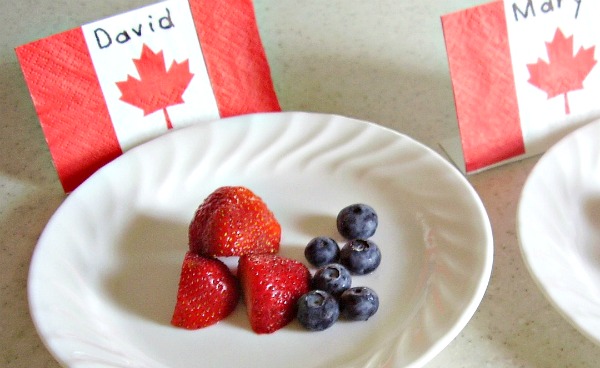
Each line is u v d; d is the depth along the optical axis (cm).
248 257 44
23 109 55
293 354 42
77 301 44
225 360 42
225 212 44
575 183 46
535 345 42
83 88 49
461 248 44
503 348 42
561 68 48
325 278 43
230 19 50
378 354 41
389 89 54
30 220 50
